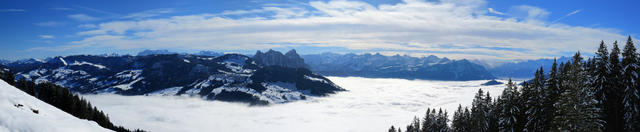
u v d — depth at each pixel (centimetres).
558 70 5197
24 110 3036
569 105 4103
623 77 4222
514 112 5778
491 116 7062
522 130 5716
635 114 4166
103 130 3362
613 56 4347
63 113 3669
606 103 4353
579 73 4109
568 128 4094
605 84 4334
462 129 8544
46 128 2666
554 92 5112
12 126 2512
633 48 4244
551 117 5025
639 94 4191
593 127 3966
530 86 5675
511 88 5966
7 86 3700
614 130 4269
